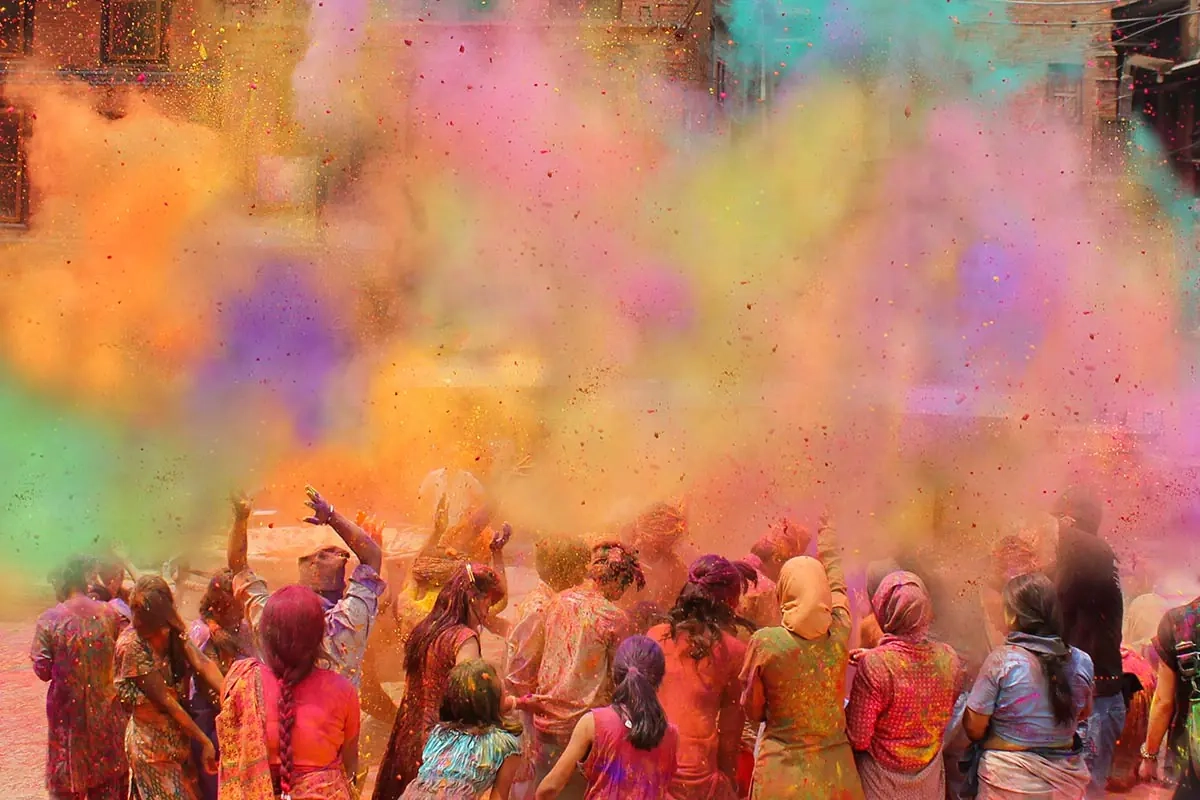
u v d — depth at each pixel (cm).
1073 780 523
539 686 575
